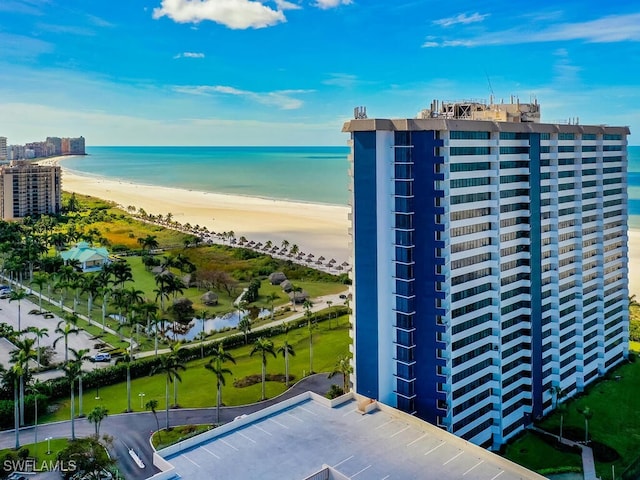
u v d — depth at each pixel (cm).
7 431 10250
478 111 11069
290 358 13850
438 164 8800
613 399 11712
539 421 10900
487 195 9725
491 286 9944
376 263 9169
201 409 11194
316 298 19000
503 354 10206
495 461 7225
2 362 13100
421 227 9038
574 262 11856
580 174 11638
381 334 9281
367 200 9156
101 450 8875
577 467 9212
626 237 13375
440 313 9038
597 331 12719
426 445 7638
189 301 17762
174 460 7281
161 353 13975
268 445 7644
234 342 14775
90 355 13800
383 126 8856
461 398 9419
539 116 11294
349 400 8981
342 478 6844
